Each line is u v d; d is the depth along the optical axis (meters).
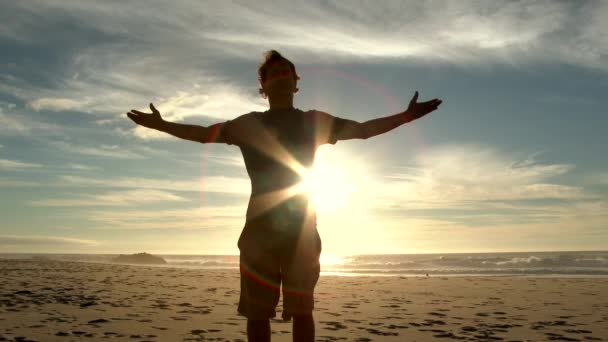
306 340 2.35
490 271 25.28
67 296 8.26
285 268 2.34
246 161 2.40
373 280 14.91
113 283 11.81
